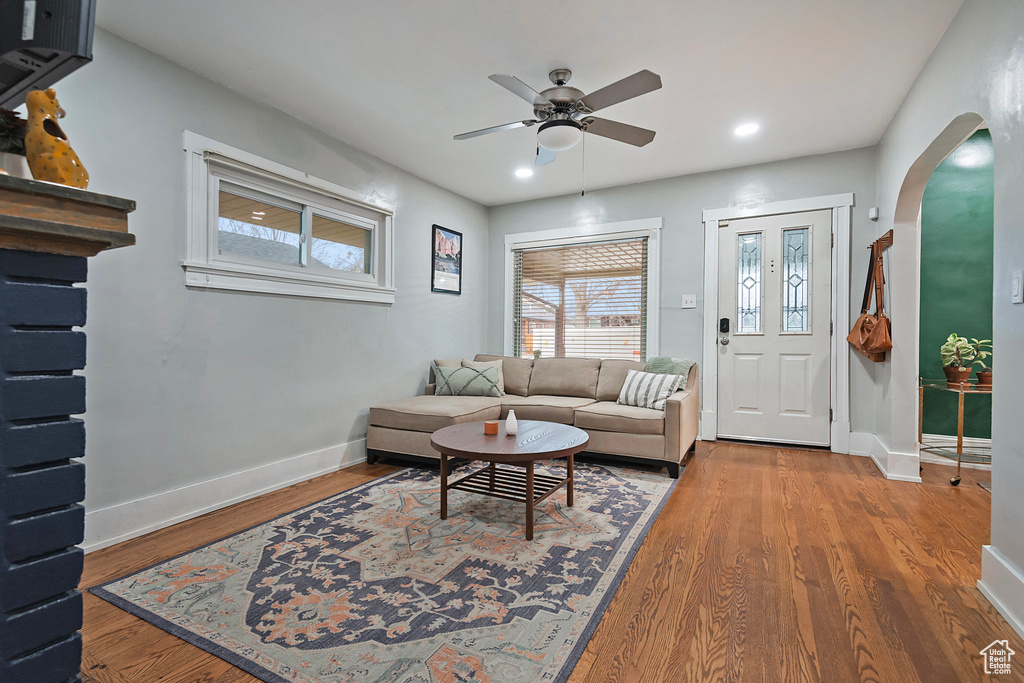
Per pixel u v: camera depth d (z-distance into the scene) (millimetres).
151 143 2480
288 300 3211
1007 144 1748
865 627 1606
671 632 1580
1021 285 1635
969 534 2352
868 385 3877
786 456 3855
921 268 3910
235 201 2965
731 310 4340
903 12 2199
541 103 2506
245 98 2943
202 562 2076
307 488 3107
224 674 1386
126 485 2381
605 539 2297
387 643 1518
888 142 3420
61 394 756
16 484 710
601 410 3656
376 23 2293
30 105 941
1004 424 1738
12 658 714
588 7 2182
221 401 2807
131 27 2303
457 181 4586
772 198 4160
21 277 720
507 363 4762
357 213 3777
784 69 2686
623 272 4840
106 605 1745
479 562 2062
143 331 2451
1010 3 1724
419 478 3316
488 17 2252
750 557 2111
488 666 1408
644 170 4344
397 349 4156
